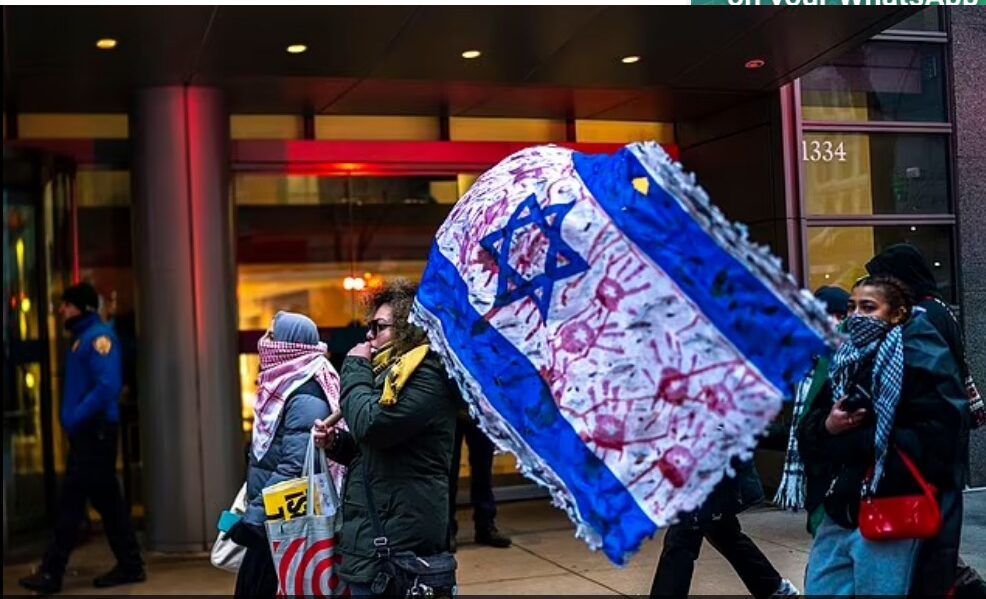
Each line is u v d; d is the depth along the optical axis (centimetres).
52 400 791
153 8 577
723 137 911
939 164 904
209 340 720
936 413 347
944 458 348
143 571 633
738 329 281
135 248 732
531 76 764
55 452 786
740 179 895
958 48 901
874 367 361
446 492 386
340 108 833
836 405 367
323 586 415
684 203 292
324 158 845
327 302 902
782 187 848
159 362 715
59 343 796
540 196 332
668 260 295
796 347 273
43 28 595
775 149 853
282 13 596
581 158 340
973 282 895
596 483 300
